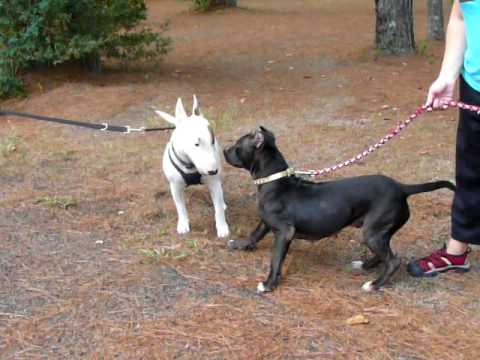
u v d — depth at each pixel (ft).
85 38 27.45
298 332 11.81
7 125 23.15
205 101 25.53
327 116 23.27
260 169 12.89
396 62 31.24
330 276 13.29
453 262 13.16
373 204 12.55
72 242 14.75
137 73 30.60
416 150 19.31
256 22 49.26
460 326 11.89
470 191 12.58
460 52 12.07
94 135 21.49
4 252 14.38
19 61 27.09
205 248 14.29
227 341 11.68
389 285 12.94
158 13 56.65
